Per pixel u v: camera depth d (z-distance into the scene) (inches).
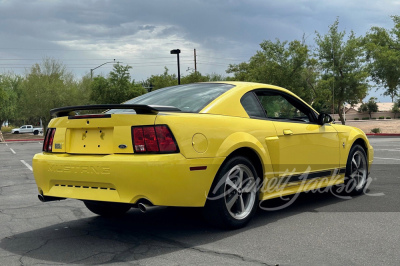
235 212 174.6
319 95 1363.2
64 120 171.6
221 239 160.1
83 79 2190.0
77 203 241.9
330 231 168.6
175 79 1998.0
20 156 705.6
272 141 183.5
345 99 1321.4
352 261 134.2
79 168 158.6
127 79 1822.1
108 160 152.4
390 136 1141.7
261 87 194.9
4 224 194.7
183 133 152.4
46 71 2158.0
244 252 144.6
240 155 174.1
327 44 1315.2
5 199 265.7
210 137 159.5
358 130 243.8
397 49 1421.0
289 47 1364.4
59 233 176.4
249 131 175.3
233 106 177.3
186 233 169.9
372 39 1430.9
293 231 169.3
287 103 204.5
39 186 174.9
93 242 161.6
